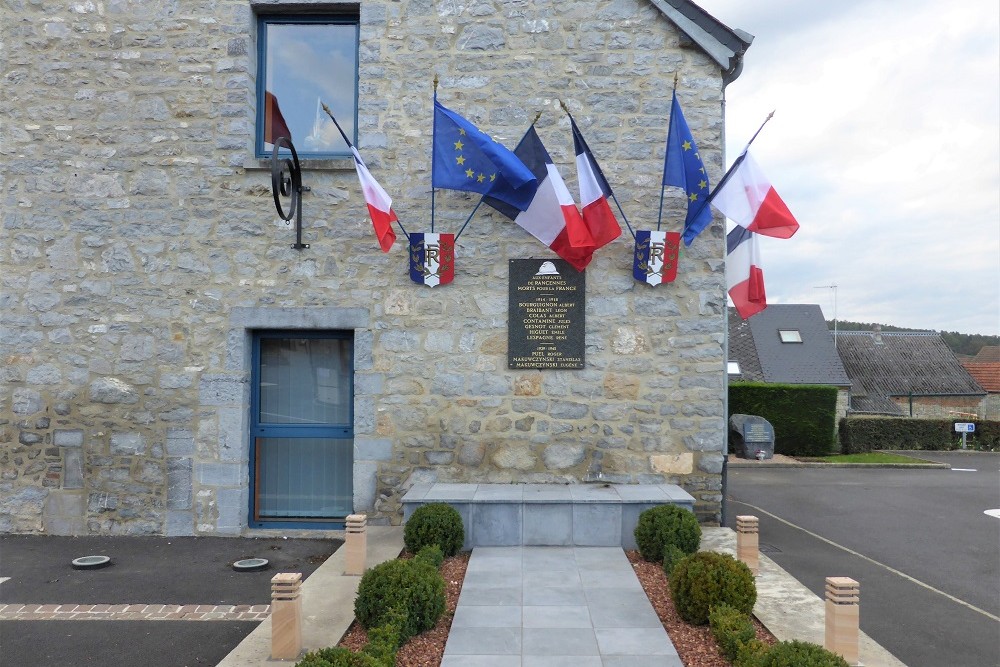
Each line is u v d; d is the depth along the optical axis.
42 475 7.59
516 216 7.43
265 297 7.60
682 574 4.95
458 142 7.32
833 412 20.03
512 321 7.58
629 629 4.78
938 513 10.45
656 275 7.38
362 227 7.62
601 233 7.05
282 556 6.88
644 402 7.54
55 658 4.61
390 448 7.58
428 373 7.60
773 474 15.82
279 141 6.72
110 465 7.57
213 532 7.54
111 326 7.60
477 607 5.18
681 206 7.60
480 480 7.55
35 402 7.59
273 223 7.61
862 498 11.95
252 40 7.73
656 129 7.61
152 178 7.61
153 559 6.77
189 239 7.61
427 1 7.68
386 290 7.61
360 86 7.68
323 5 7.71
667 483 7.51
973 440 22.78
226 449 7.55
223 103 7.62
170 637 4.95
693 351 7.54
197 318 7.59
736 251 7.87
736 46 7.44
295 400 7.98
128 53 7.64
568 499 6.77
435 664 4.29
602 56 7.64
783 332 28.77
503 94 7.64
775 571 6.27
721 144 7.58
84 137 7.62
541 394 7.57
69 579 6.18
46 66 7.64
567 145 7.64
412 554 6.40
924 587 6.48
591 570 6.01
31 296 7.61
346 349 7.96
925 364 32.19
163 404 7.57
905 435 22.28
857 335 34.34
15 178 7.62
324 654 3.71
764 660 3.74
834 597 4.26
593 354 7.57
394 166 7.66
